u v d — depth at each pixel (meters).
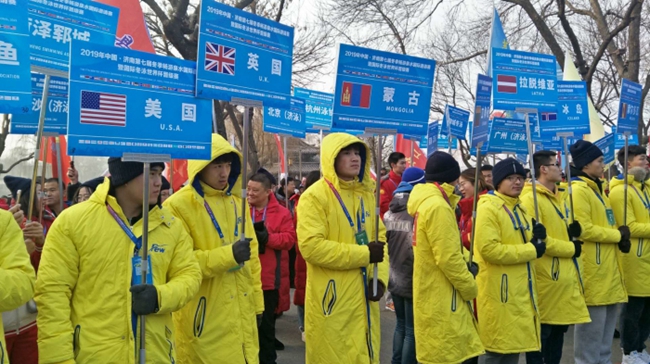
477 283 5.06
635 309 6.21
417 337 4.75
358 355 4.24
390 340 7.25
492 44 6.42
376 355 4.41
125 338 3.09
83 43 3.02
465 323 4.63
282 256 7.15
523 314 4.84
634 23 14.02
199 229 3.98
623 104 6.43
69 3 3.73
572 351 6.80
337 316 4.24
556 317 5.28
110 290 3.09
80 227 3.07
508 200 5.04
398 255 5.33
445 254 4.46
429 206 4.55
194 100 3.48
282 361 6.45
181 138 3.39
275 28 3.95
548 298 5.31
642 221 6.42
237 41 3.71
